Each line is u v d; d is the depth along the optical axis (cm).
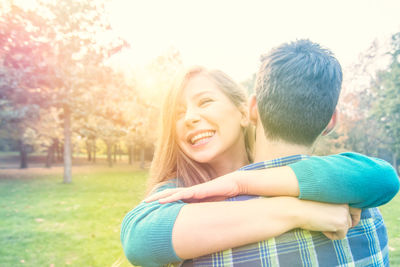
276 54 90
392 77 2019
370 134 2323
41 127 2147
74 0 1382
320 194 78
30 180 1758
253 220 77
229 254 77
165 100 127
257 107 95
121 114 1716
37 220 718
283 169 85
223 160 137
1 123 1911
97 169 2938
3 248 511
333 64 90
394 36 2059
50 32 1387
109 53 1514
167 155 128
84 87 1519
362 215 92
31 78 1445
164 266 84
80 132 2133
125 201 990
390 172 88
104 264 441
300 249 78
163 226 78
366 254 87
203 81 125
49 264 442
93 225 672
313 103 85
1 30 1340
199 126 120
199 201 91
